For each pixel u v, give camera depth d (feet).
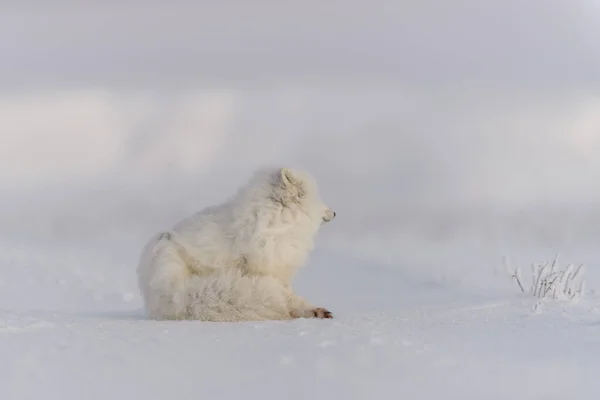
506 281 83.41
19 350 32.12
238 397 24.47
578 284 67.00
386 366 28.37
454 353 31.55
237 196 51.83
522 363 29.91
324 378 26.58
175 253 49.16
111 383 26.40
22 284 88.17
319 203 53.42
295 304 48.16
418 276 90.84
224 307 46.39
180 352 31.45
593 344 34.96
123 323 43.42
